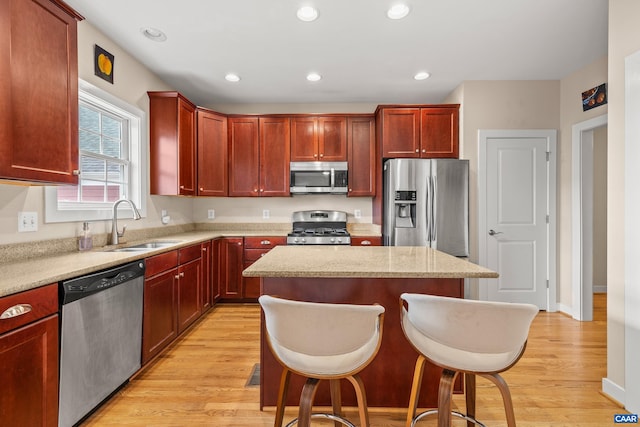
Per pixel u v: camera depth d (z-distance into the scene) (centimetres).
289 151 405
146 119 317
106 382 179
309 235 383
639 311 178
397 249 228
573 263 334
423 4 220
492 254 354
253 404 186
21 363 127
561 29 252
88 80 240
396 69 323
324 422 171
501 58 300
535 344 268
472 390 151
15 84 144
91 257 196
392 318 174
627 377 184
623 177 189
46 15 160
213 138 386
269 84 363
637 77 178
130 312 201
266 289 172
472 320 113
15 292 124
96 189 268
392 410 177
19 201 187
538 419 175
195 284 305
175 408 182
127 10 225
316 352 115
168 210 364
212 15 231
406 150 371
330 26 246
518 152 354
